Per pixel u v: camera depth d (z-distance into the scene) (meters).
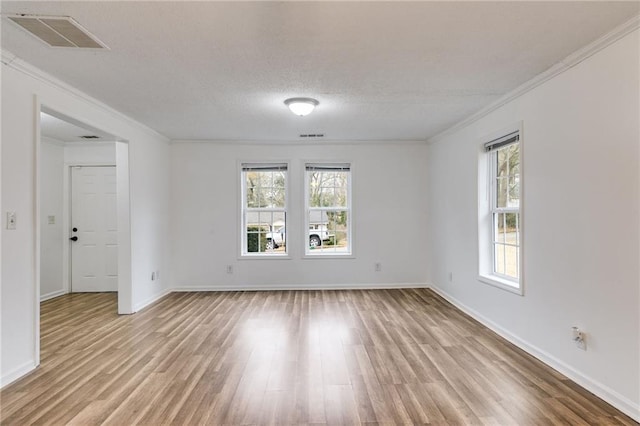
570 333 2.62
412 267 5.84
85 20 2.09
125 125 4.31
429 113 4.12
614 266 2.26
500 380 2.61
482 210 4.04
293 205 5.75
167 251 5.54
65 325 3.94
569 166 2.64
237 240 5.72
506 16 2.06
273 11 2.00
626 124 2.18
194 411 2.22
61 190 5.61
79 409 2.25
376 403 2.31
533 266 3.05
